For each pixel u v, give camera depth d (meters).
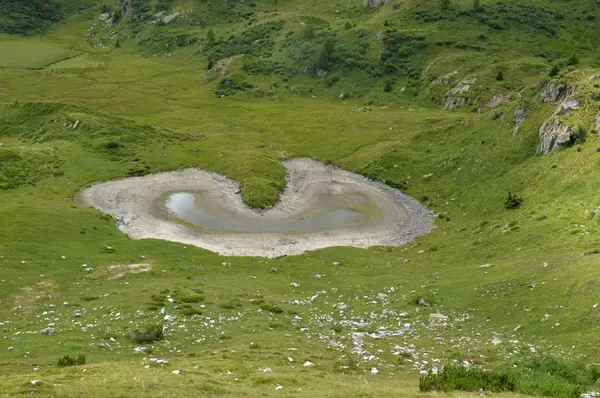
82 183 97.19
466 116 137.25
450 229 79.56
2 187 90.69
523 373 28.77
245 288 56.84
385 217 89.38
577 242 53.62
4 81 189.75
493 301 47.03
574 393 25.33
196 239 78.19
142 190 97.25
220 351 34.62
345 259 71.12
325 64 192.75
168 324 42.19
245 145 126.50
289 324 44.31
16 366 31.33
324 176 109.94
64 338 38.28
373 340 40.56
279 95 178.25
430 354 35.97
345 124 143.75
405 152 113.75
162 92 185.00
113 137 119.75
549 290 44.34
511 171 85.50
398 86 174.62
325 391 24.64
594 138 74.12
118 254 67.25
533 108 93.69
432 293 51.97
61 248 66.12
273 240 79.25
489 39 194.25
